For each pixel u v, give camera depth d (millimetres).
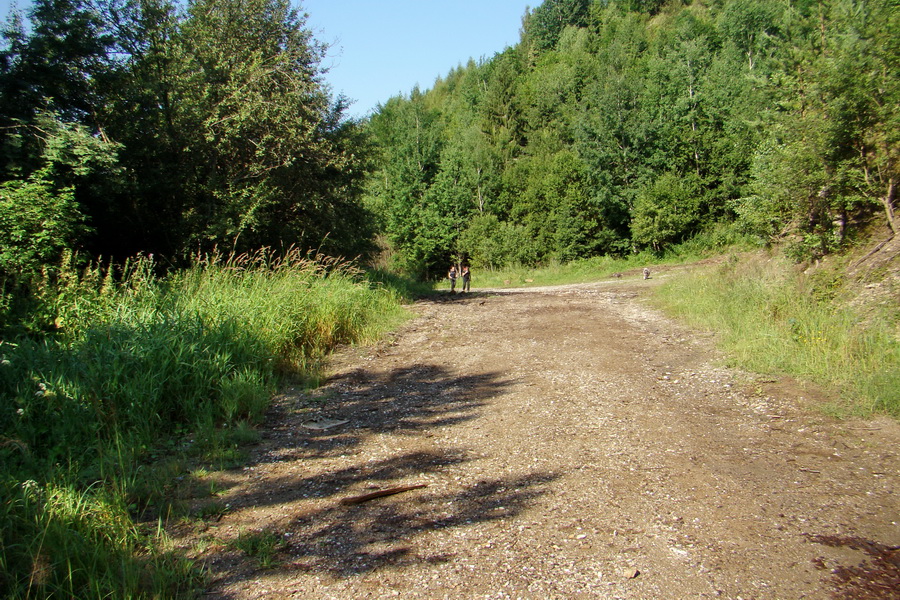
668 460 4652
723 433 5207
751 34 49531
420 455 5078
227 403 6117
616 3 94875
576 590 2977
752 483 4152
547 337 10625
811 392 6051
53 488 3889
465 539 3557
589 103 49688
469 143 55188
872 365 6148
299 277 11297
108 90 12641
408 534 3648
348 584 3102
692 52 40969
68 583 2973
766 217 11758
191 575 3221
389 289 16969
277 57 15391
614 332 10719
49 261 8906
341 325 10672
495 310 15500
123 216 12961
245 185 14883
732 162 33125
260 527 3803
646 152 39875
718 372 7215
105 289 8156
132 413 5430
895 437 4766
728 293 11094
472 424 5871
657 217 34094
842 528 3484
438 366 8695
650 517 3729
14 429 4840
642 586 2990
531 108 65438
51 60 11508
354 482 4527
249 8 15766
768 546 3326
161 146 13469
